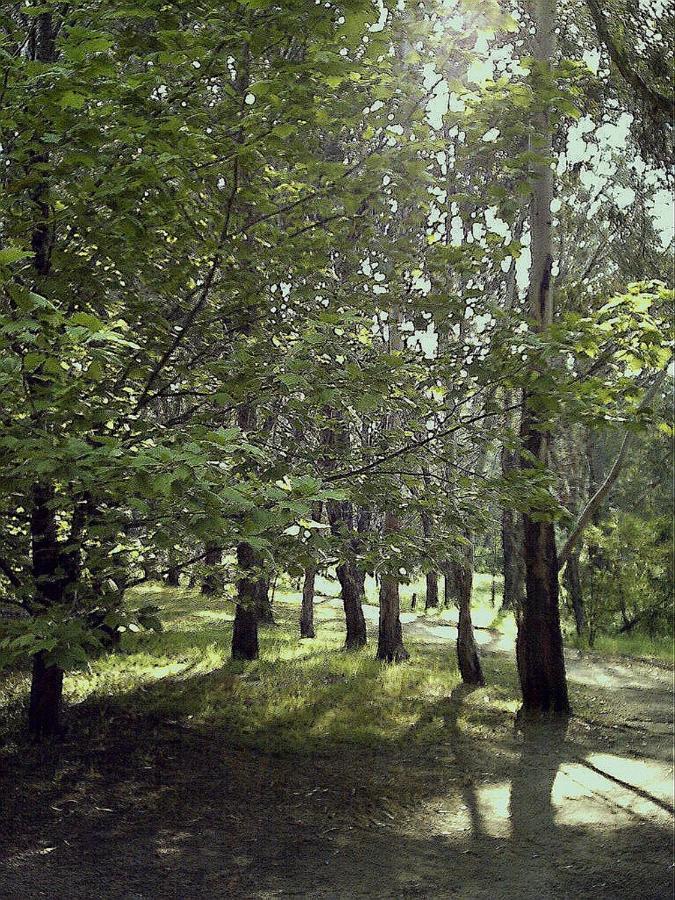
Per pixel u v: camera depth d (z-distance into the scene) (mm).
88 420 5031
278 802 7727
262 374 5762
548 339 6488
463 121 6555
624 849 7137
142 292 7070
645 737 11289
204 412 6848
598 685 15547
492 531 8219
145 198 5512
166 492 3514
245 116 5375
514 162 6465
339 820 7449
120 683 11367
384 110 6227
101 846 6316
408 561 7148
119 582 6613
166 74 4961
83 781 7520
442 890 6160
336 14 4805
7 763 7609
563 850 7082
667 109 11031
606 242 16547
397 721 11203
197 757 8656
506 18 5500
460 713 11961
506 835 7395
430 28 5789
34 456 4227
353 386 5676
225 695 11477
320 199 6391
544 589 12438
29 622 4590
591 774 9391
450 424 7473
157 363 6719
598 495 12539
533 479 7223
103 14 4812
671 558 24609
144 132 4766
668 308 9430
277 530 6242
